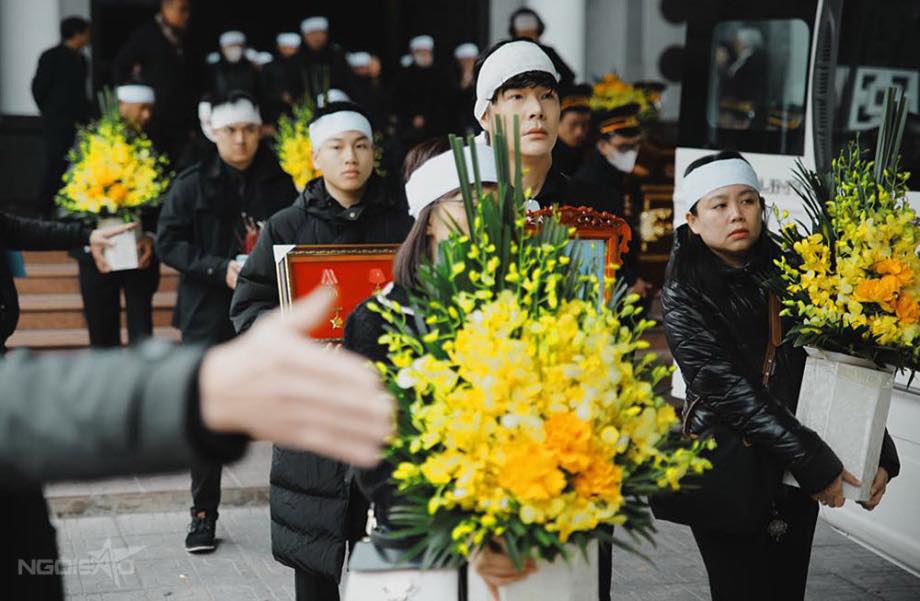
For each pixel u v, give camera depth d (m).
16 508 2.38
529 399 2.79
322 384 1.29
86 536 7.46
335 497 4.75
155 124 11.98
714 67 8.66
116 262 8.45
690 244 4.73
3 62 15.65
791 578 4.81
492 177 3.47
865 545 6.12
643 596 6.56
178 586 6.62
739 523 4.49
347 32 22.27
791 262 4.75
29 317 11.98
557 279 3.02
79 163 8.70
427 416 2.84
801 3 7.87
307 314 1.34
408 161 5.66
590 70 18.30
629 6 18.03
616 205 5.15
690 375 4.56
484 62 4.90
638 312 3.31
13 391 1.37
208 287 7.44
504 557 2.93
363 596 3.06
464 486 2.76
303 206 5.49
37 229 6.05
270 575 6.81
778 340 4.64
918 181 6.48
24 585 2.40
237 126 7.39
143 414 1.33
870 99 7.14
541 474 2.73
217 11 21.78
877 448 4.48
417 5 21.30
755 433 4.41
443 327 3.06
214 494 7.19
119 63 13.96
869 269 4.50
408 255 3.46
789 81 7.96
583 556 2.90
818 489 4.39
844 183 4.70
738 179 4.65
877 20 7.13
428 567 2.98
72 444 1.34
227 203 7.51
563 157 10.14
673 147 13.05
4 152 15.71
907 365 4.59
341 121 5.43
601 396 2.83
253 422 1.31
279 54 16.42
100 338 9.50
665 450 3.21
